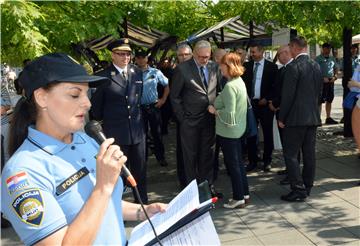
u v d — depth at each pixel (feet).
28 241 3.82
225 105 13.51
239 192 14.40
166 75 29.91
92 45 24.00
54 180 4.09
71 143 4.46
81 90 4.20
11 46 11.93
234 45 28.43
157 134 21.52
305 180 15.17
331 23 23.12
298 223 13.02
